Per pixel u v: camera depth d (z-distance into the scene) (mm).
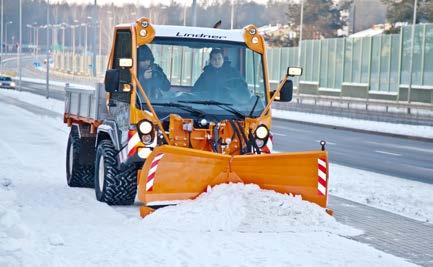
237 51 13266
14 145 24078
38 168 18562
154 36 13008
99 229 10820
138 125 12281
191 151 11305
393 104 50844
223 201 11148
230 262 8953
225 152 12250
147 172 11328
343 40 59406
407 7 78875
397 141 34344
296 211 11250
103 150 13625
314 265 8984
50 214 12227
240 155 11523
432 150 30016
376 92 54438
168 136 12430
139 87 12320
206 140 12391
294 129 40531
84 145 15805
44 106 52656
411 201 15492
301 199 11656
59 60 152500
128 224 11242
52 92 81000
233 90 13109
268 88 13289
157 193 11375
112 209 12922
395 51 52719
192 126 12352
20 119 37531
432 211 14289
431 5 75250
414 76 50500
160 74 12930
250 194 11320
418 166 23562
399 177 20344
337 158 25281
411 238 11438
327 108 53969
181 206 11234
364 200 15258
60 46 169000
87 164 15797
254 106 13086
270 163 11508
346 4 99688
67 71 137875
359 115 49344
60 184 16312
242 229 10859
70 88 17141
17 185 15688
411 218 13297
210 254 9344
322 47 62562
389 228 12180
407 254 10320
